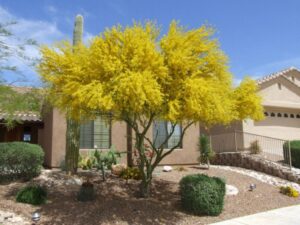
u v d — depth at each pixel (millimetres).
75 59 10039
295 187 15164
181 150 18531
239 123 21594
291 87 24016
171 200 11922
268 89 22969
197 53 10617
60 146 16109
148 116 11156
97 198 11367
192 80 9695
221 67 10766
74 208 10398
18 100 11375
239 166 19078
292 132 23625
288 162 18062
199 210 10727
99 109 10531
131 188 12812
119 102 9531
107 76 9688
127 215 10148
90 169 14672
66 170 13898
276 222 10250
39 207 10406
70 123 14039
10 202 10586
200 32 10492
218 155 20766
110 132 17297
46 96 11453
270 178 16391
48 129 17141
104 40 10086
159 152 12273
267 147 20500
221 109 9680
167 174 15516
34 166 13117
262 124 22344
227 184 14562
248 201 12648
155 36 10664
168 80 10031
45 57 10148
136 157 15516
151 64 9711
